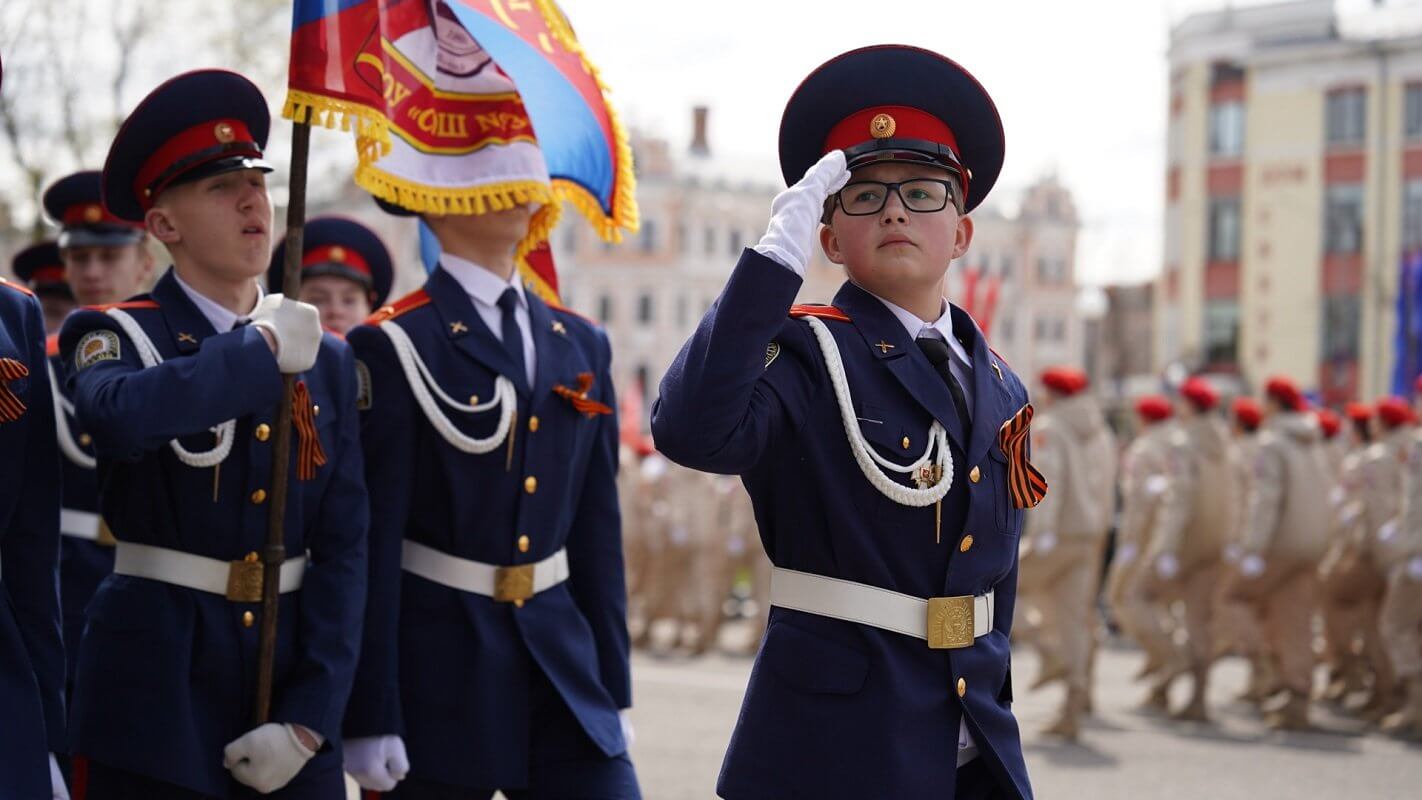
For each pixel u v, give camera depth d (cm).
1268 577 1002
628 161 502
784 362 327
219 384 362
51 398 369
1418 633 960
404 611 428
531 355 453
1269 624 1019
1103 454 959
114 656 379
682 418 303
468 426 433
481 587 429
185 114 398
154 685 375
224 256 399
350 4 402
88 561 506
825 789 315
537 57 468
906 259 330
